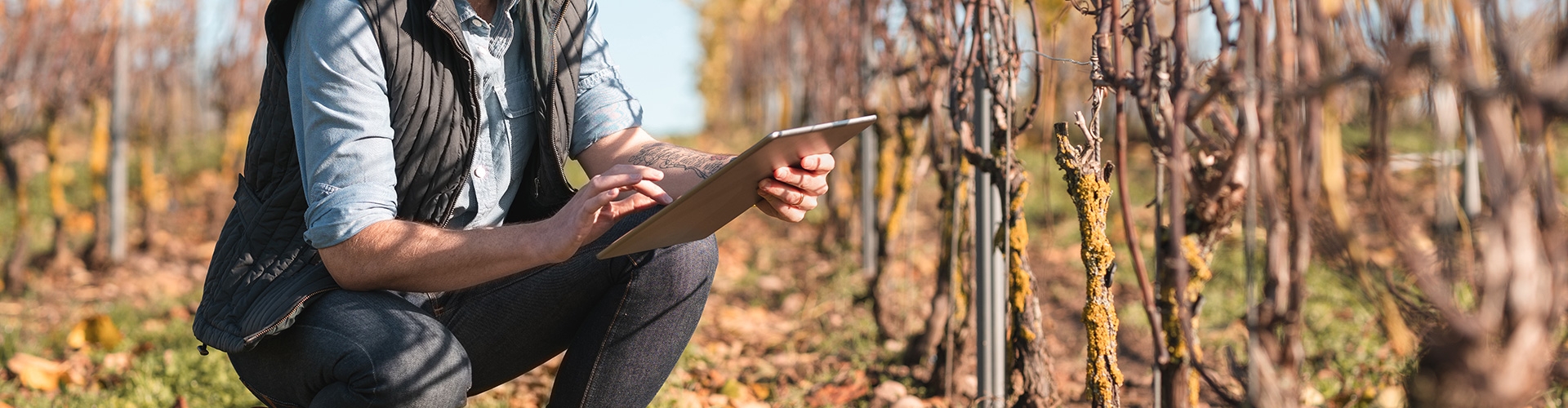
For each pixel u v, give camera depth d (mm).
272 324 1414
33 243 5570
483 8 1616
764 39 13406
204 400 2676
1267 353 995
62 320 3846
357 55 1434
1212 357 2846
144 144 5641
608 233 1708
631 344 1678
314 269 1494
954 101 2123
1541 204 831
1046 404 1949
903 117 3178
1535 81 862
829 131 1382
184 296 4156
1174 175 1028
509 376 1812
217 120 8180
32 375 2828
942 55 2408
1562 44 845
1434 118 992
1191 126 1496
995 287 2133
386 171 1447
